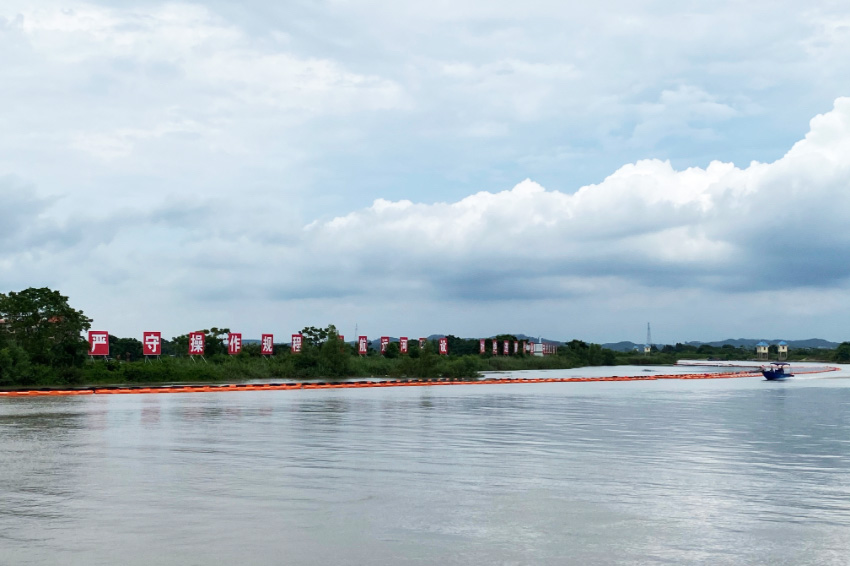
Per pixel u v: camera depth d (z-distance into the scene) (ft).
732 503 56.95
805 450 88.02
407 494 59.98
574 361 622.95
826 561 42.16
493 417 134.82
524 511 54.08
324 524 50.14
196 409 153.17
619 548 44.62
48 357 269.64
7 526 49.47
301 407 160.35
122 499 57.82
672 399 196.13
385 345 405.18
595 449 88.17
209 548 44.45
